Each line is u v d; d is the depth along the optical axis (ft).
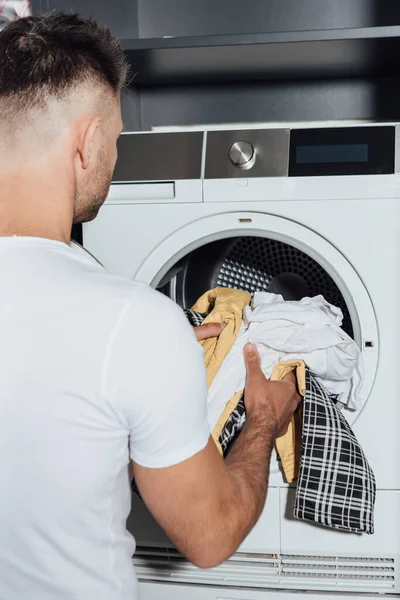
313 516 4.61
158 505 2.59
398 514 5.00
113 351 2.39
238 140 5.02
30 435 2.40
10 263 2.48
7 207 2.59
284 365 4.65
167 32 7.28
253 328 4.68
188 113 7.36
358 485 4.58
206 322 4.72
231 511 2.73
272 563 5.14
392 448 4.99
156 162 5.14
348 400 4.94
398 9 6.88
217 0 7.15
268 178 4.95
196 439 2.54
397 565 5.02
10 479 2.43
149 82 7.20
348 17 6.99
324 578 5.09
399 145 4.82
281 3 7.06
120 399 2.41
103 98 2.75
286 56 6.07
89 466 2.45
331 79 7.08
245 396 4.33
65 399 2.39
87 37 2.76
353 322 4.97
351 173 4.85
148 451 2.51
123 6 6.86
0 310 2.43
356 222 4.88
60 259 2.53
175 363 2.45
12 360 2.39
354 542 5.01
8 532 2.48
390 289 4.89
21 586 2.51
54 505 2.45
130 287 2.50
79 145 2.68
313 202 4.91
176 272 5.51
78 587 2.53
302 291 5.38
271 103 7.22
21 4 5.24
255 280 5.47
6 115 2.59
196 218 5.11
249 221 5.05
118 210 5.22
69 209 2.70
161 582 5.29
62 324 2.40
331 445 4.59
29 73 2.58
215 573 5.20
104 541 2.60
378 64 6.42
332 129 4.91
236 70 6.64
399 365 4.93
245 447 3.56
